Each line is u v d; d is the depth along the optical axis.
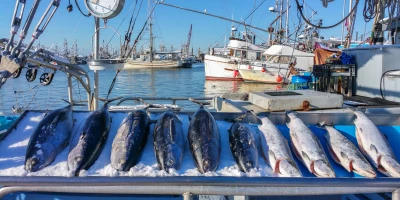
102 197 2.37
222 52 35.16
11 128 2.65
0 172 2.10
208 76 32.31
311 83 6.37
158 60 58.03
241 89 26.19
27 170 2.11
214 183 1.67
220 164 2.27
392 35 6.48
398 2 5.62
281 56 26.56
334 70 5.30
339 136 2.59
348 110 3.37
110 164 2.22
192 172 2.14
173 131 2.43
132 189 1.67
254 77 28.95
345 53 5.56
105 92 25.30
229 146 2.52
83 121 2.60
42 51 3.20
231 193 1.69
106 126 2.55
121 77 38.38
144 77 38.84
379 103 4.28
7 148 2.40
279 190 1.71
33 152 2.19
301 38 27.45
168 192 1.69
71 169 2.10
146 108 3.33
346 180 1.68
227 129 2.78
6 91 15.08
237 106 3.72
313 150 2.35
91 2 3.90
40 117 2.84
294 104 3.48
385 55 4.73
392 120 2.93
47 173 2.10
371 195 2.99
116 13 3.91
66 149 2.39
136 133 2.38
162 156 2.20
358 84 5.23
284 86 25.88
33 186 1.63
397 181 1.68
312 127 2.84
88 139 2.30
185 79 35.91
